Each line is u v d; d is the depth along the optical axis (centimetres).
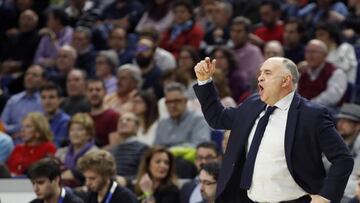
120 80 2984
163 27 3628
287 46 3156
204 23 3541
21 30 3678
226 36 3425
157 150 2252
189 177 2417
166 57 3173
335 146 1498
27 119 2644
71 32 3703
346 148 1503
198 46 3372
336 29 3019
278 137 1516
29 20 3659
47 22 3775
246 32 3158
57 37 3694
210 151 2275
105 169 2030
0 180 2328
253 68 3122
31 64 3622
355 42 3216
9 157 2664
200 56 3328
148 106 2745
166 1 3653
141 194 2259
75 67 3438
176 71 2972
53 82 3231
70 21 3841
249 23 3180
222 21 3462
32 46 3638
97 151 2058
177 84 2684
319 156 1515
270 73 1525
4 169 2442
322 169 1522
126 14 3775
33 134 2633
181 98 2664
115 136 2691
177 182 2262
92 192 2069
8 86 3500
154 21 3656
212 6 3500
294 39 3141
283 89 1529
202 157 2277
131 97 2900
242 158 1553
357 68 3030
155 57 3158
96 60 3209
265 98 1527
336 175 1486
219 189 1548
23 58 3644
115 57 3203
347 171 1491
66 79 3309
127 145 2538
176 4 3394
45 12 3906
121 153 2530
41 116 2655
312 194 1509
